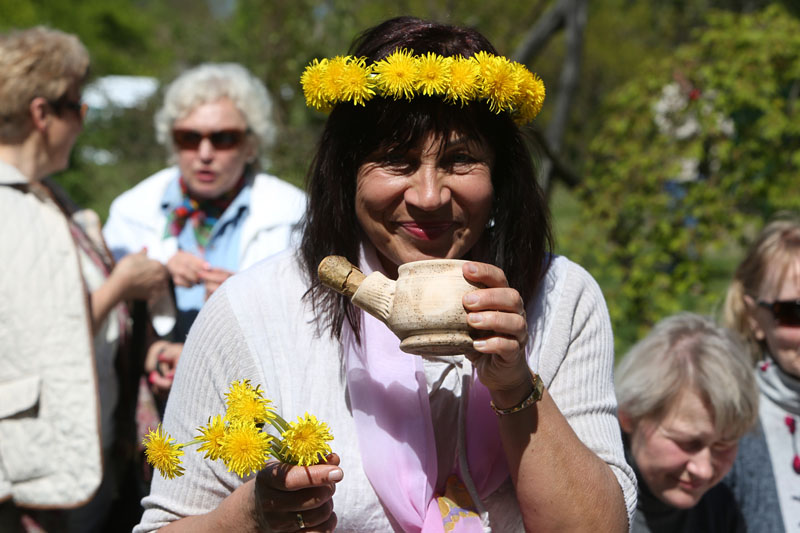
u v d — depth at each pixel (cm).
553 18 671
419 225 149
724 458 236
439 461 159
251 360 159
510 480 160
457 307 136
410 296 137
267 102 354
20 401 257
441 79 143
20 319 260
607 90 1562
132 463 288
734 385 227
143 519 163
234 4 854
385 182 148
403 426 154
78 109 293
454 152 149
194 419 161
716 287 651
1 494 257
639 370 238
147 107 872
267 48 723
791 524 252
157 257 338
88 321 268
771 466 256
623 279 596
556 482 143
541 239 163
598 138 607
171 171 358
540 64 1410
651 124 586
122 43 3278
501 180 162
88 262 294
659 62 615
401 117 146
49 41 286
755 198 568
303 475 135
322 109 156
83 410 261
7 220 267
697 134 583
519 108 154
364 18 780
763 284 266
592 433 159
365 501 153
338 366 160
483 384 147
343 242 161
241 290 166
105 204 852
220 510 147
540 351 161
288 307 164
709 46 582
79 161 862
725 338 238
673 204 579
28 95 276
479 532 153
